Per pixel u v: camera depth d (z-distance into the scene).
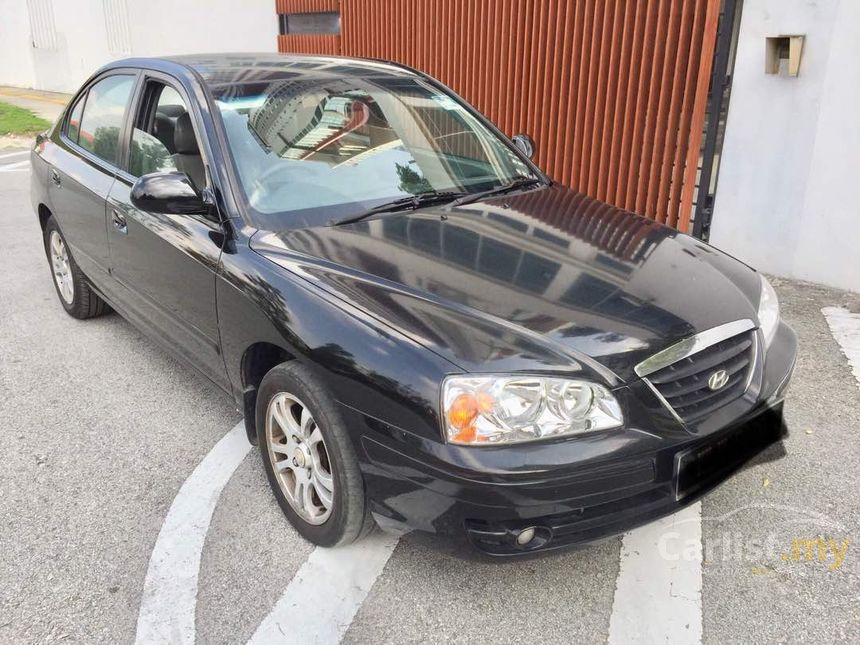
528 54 6.96
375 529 2.84
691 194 5.84
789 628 2.37
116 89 4.15
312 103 3.46
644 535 2.82
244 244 2.91
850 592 2.51
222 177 3.05
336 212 3.09
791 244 5.45
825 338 4.47
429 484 2.23
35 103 16.88
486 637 2.36
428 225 3.04
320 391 2.52
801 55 5.05
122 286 3.99
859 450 3.32
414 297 2.50
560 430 2.18
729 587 2.54
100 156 4.18
